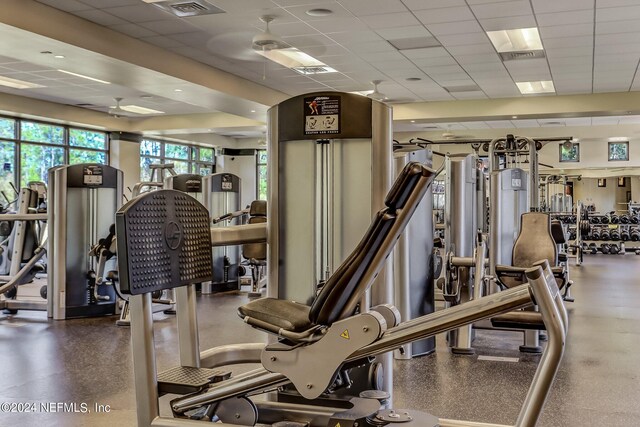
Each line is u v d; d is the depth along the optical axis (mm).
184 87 9984
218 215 10219
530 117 12898
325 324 2150
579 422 3559
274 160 3211
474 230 7016
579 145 18188
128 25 7793
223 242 2920
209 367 2715
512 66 9750
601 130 16094
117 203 7664
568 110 12219
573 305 8266
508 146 8148
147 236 2221
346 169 3104
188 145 18016
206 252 2562
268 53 9211
